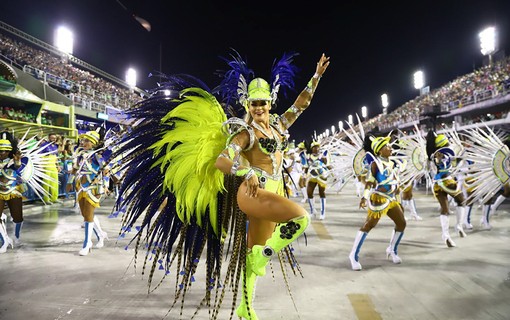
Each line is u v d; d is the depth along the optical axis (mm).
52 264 4809
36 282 4098
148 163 2670
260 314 3211
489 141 5340
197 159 2553
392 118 32219
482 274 4207
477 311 3211
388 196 4559
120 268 4637
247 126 2508
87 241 5328
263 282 4020
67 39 23062
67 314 3248
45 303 3496
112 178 5434
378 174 4590
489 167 5324
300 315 3184
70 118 12914
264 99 2543
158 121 2689
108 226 7441
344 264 4699
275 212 2297
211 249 2609
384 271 4391
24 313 3270
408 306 3344
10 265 4773
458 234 6410
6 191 5648
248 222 2709
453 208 9672
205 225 2613
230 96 2688
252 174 2328
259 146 2527
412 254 5148
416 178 6652
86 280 4164
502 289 3727
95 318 3170
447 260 4809
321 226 7406
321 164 8383
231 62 2703
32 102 11430
